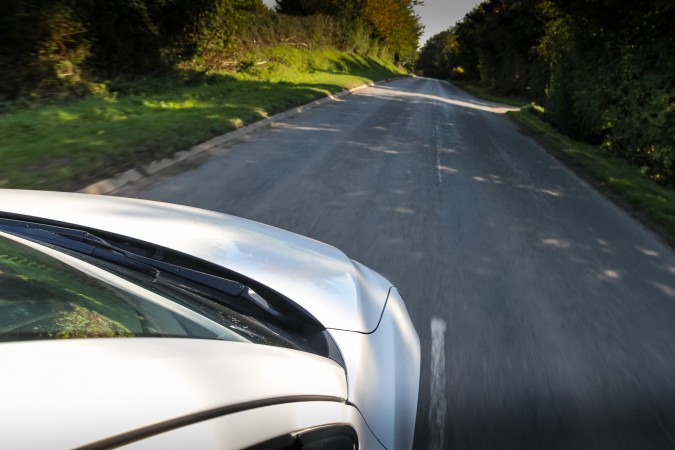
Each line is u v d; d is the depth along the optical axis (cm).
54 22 1306
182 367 121
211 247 241
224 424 117
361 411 172
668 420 319
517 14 4734
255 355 147
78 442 91
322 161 980
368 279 263
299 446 135
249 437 121
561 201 912
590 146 1836
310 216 655
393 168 988
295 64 3447
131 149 835
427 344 377
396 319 241
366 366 192
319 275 237
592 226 772
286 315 204
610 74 1720
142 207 285
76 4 1430
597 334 428
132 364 113
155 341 128
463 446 275
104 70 1609
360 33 6334
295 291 217
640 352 405
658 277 589
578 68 2025
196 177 785
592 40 1914
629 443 294
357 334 205
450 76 11200
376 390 187
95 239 227
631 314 477
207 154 942
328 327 201
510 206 824
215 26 2134
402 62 10875
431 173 988
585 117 1878
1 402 88
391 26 7438
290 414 136
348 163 988
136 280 188
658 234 776
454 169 1057
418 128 1641
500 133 1859
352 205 719
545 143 1716
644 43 1605
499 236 662
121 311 141
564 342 406
